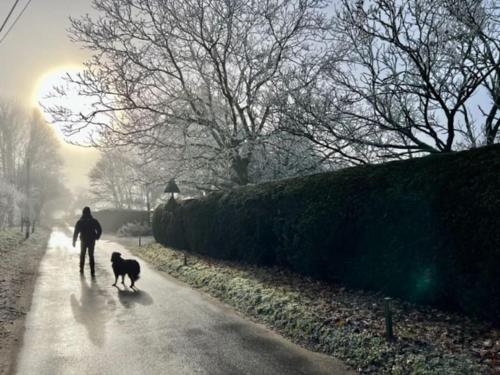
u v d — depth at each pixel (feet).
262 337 18.21
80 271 38.06
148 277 35.94
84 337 18.37
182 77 49.85
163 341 17.69
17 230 109.29
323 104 34.14
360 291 23.03
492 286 15.88
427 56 28.19
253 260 34.14
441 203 18.24
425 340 15.31
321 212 25.48
